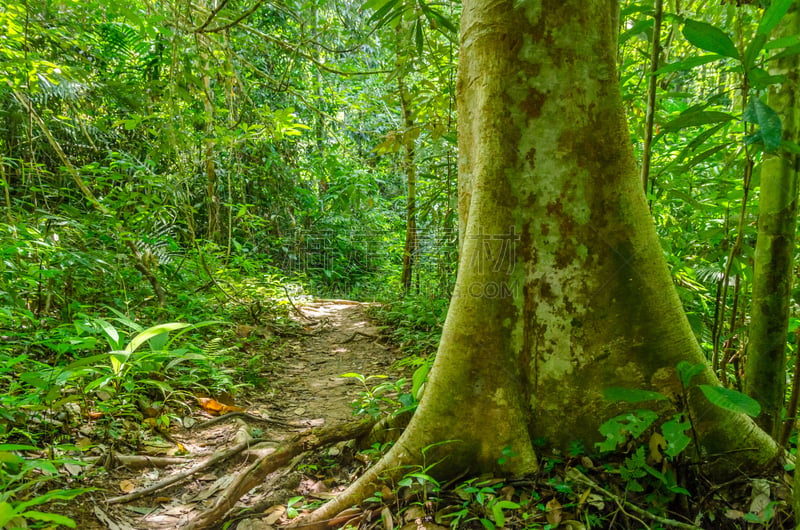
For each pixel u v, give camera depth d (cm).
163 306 436
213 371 346
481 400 200
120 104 547
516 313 201
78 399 243
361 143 1034
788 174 197
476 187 204
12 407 219
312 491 226
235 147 632
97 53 558
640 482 180
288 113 503
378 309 713
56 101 559
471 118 219
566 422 200
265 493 223
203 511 204
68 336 271
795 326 299
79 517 188
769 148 150
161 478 231
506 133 198
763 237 206
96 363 288
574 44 192
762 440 190
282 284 786
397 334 554
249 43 528
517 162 198
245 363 430
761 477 183
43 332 293
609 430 166
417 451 203
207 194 785
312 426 313
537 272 199
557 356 199
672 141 392
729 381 267
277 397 374
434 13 337
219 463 248
